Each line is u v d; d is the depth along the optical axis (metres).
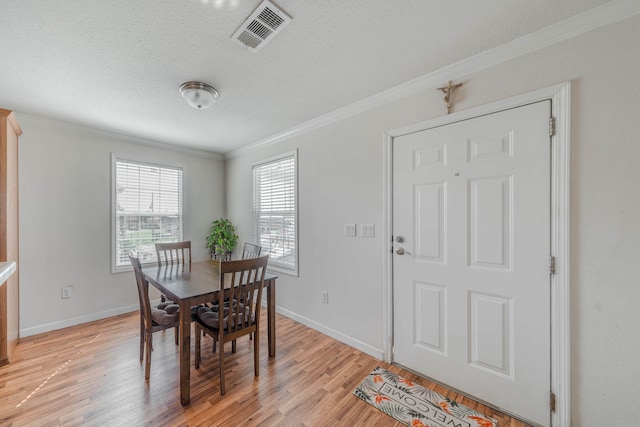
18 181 2.57
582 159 1.40
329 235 2.70
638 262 1.27
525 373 1.56
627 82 1.29
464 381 1.79
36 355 2.25
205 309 2.20
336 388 1.85
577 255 1.41
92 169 3.05
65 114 2.61
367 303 2.35
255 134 3.28
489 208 1.69
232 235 3.99
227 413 1.61
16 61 1.71
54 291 2.79
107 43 1.55
